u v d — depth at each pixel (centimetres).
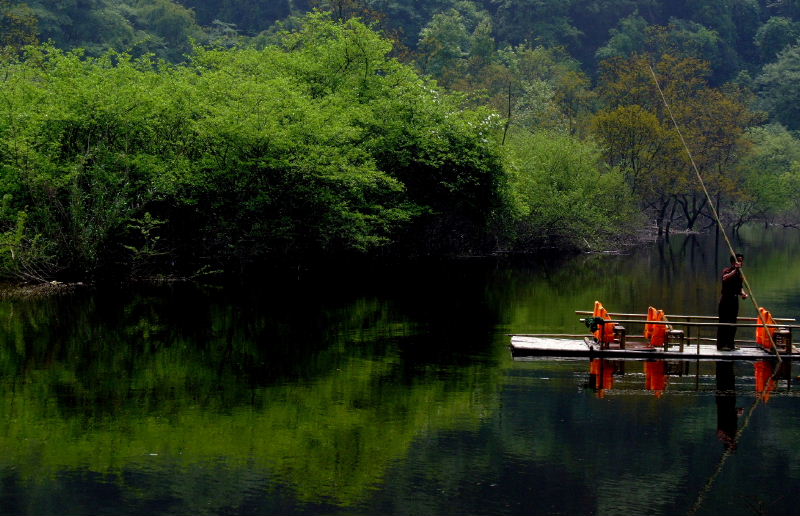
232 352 1792
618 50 9925
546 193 4719
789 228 8338
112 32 7606
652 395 1504
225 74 3062
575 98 7869
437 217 3994
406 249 4006
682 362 1775
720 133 7275
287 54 3553
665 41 9781
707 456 1198
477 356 1800
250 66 3428
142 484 1062
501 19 10619
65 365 1642
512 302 2653
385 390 1498
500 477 1111
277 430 1267
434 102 3756
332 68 3625
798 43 10488
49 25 7250
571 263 4144
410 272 3447
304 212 3084
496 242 4591
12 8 6750
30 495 1024
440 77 8294
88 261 2698
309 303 2498
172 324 2088
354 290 2825
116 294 2544
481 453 1191
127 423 1284
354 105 3431
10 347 1791
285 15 9669
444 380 1579
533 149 5075
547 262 4159
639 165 6266
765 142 8150
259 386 1512
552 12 10425
